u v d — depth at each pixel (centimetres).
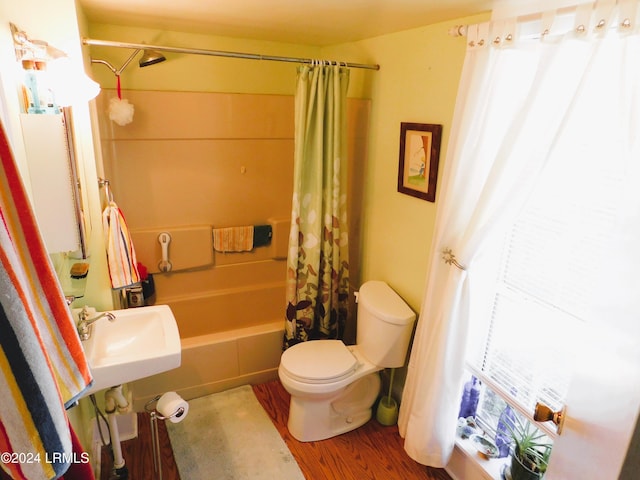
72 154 144
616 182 125
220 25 227
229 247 311
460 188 164
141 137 268
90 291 192
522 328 164
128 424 221
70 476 100
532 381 162
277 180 316
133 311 190
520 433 176
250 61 280
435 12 164
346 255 257
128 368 156
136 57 251
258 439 227
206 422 237
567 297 145
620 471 66
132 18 216
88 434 200
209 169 293
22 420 71
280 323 281
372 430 236
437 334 178
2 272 67
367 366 224
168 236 289
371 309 218
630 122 105
